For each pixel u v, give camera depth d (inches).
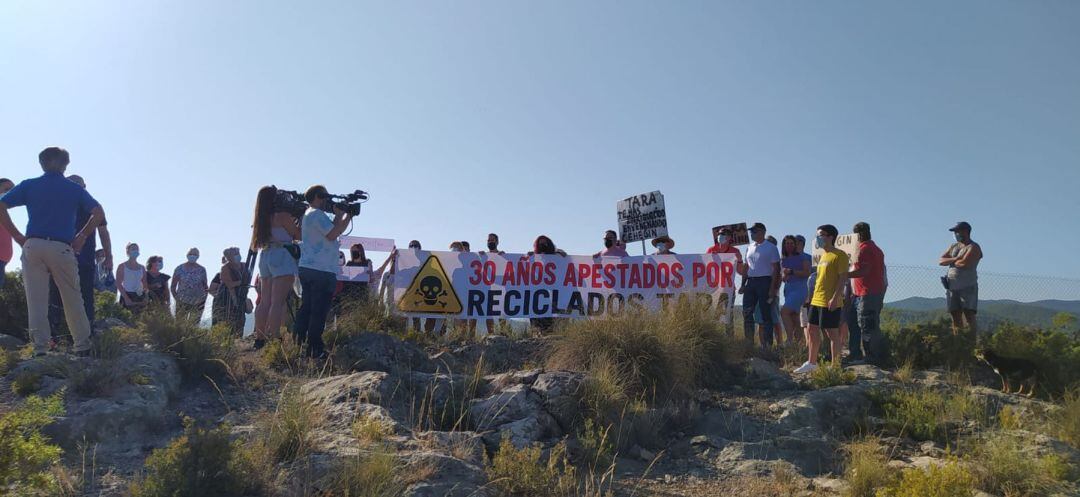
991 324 405.7
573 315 419.5
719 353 353.7
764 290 411.8
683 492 221.5
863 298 380.8
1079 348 347.3
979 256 398.3
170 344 274.8
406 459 193.3
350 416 227.3
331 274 311.6
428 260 429.4
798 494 219.0
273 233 323.0
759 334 426.0
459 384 274.1
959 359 362.0
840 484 226.2
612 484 220.4
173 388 251.8
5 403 212.7
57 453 168.1
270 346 299.6
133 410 218.5
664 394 306.3
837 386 321.1
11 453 153.0
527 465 198.5
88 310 310.8
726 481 232.7
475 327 428.5
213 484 164.2
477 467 201.6
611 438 254.2
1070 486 224.8
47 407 183.2
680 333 342.6
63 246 257.8
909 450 267.7
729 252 463.2
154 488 161.6
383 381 259.3
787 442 263.3
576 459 235.5
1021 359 338.0
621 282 454.9
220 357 277.6
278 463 186.7
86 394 225.6
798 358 378.0
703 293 397.4
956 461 229.3
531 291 443.5
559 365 323.9
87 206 270.1
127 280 453.7
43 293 257.9
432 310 424.2
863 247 381.4
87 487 174.1
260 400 257.1
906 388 322.3
